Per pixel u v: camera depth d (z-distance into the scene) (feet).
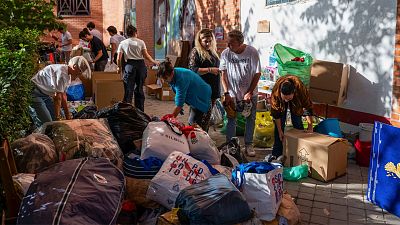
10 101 11.47
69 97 29.01
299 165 17.80
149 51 52.42
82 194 9.95
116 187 10.72
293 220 12.59
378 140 14.70
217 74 20.49
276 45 24.25
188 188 11.46
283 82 18.25
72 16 70.38
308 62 21.75
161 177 12.62
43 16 23.97
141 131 16.11
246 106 19.22
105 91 26.30
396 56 18.74
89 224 9.48
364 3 20.21
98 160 11.57
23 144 12.85
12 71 11.73
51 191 9.93
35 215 9.35
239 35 19.03
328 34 22.45
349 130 21.43
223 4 33.35
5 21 22.27
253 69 19.22
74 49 37.17
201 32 20.54
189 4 39.60
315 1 23.25
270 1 27.55
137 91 28.48
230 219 10.55
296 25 24.93
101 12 72.49
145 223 12.35
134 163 13.35
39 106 17.52
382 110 19.60
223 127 24.30
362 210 14.55
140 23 55.52
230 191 10.93
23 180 11.20
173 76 17.40
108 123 16.05
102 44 36.83
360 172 18.15
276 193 12.44
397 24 18.61
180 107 17.47
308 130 18.95
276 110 18.39
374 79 19.93
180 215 10.79
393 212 14.25
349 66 21.21
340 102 20.76
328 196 15.67
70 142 13.62
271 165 12.97
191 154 15.10
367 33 20.15
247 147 20.34
